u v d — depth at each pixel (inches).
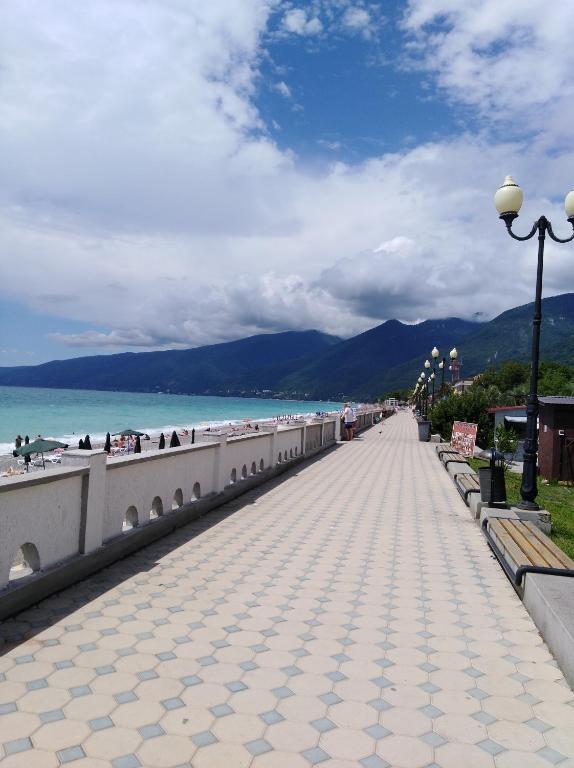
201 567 241.1
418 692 143.3
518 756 117.9
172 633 172.9
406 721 129.8
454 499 443.5
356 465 649.6
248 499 411.2
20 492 184.2
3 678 141.8
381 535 317.7
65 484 208.8
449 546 298.2
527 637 180.5
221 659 156.9
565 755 119.0
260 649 164.4
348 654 163.6
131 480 261.7
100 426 2192.4
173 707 131.5
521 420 1039.0
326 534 313.6
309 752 116.6
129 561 245.0
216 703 134.0
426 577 242.5
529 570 205.9
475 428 784.9
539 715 134.3
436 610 202.8
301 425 664.4
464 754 118.0
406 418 2504.9
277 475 538.6
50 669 147.3
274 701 136.1
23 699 132.3
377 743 120.7
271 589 217.6
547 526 339.9
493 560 273.0
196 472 345.4
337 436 1011.9
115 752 113.7
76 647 160.6
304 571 243.1
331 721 128.5
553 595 182.2
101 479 229.6
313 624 185.0
